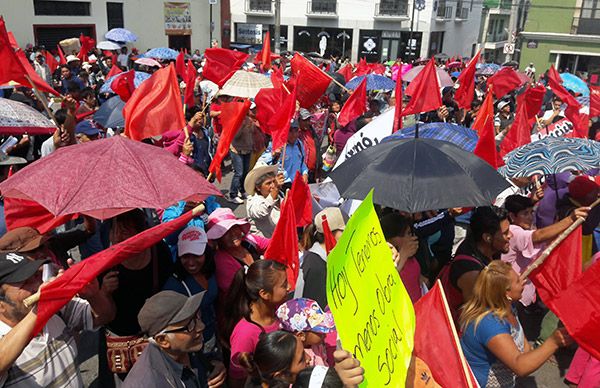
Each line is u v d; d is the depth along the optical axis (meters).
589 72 35.34
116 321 3.26
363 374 2.05
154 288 3.40
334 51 44.97
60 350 2.72
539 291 3.32
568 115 8.30
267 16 45.88
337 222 3.93
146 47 32.25
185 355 2.79
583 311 2.70
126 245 2.49
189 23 34.50
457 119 11.80
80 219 6.04
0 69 4.77
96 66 16.23
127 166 2.95
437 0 42.94
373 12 43.47
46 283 2.26
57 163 2.93
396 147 3.71
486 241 3.71
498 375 3.13
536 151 4.63
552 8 35.00
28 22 25.61
